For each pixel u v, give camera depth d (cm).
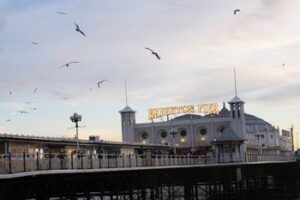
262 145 16888
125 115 15700
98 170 5203
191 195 8325
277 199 10531
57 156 4881
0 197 4000
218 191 9694
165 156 7106
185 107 15575
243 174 10300
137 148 9238
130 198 6412
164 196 9494
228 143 9625
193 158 8294
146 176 6856
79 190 5566
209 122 15125
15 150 5697
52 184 4956
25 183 4462
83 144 7112
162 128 15512
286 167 13175
